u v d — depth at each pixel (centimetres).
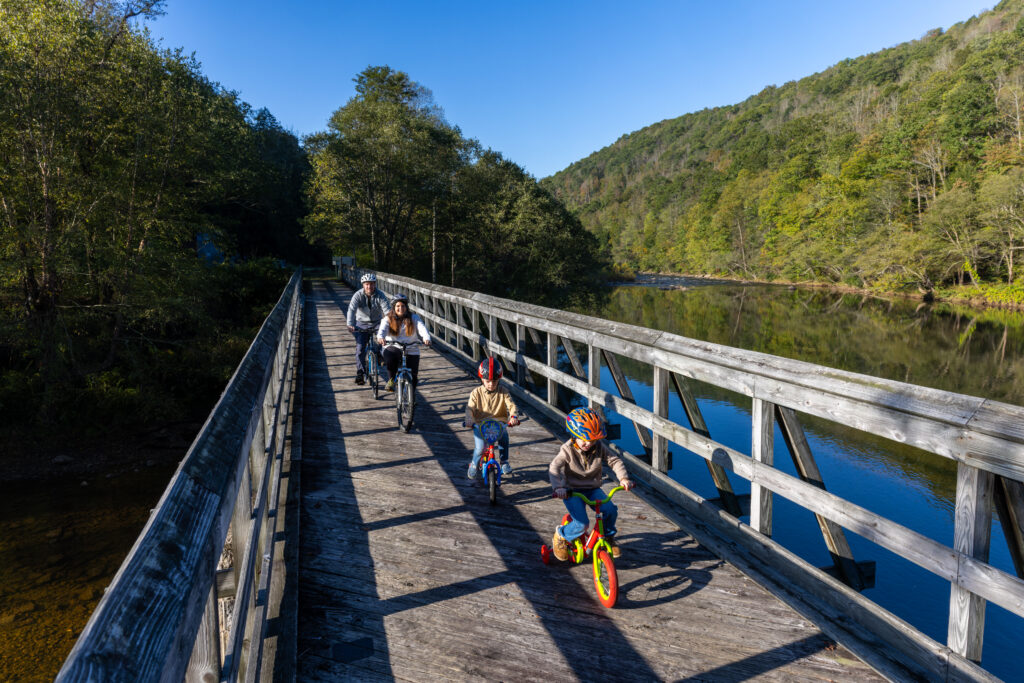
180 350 2075
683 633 290
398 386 643
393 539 392
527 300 4681
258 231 5803
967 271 5309
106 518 1078
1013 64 6331
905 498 1054
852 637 278
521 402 741
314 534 399
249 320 2748
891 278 6000
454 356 1060
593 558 323
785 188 9544
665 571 348
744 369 351
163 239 1873
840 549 306
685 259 11956
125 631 95
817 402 296
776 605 312
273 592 319
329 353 1180
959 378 2291
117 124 1670
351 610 311
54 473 1310
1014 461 205
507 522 417
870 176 7375
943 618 662
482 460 461
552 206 5200
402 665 268
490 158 5334
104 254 1612
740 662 268
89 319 1686
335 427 658
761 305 5219
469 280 4847
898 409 252
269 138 6375
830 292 6525
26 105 1417
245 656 227
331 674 261
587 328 554
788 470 1190
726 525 380
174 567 120
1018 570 217
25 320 1527
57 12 1456
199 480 162
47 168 1491
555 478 332
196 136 1917
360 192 4381
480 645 282
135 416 1642
